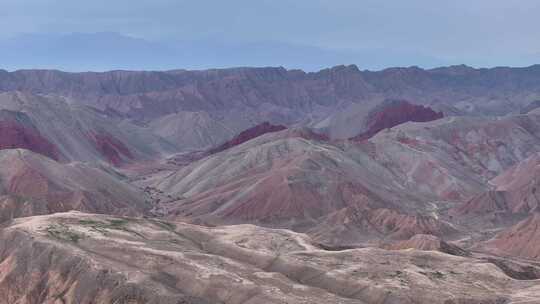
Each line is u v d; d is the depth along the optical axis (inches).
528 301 3836.1
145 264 4035.4
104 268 3828.7
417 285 4050.2
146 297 3570.4
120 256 4158.5
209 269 3976.4
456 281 4205.2
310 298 3730.3
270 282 3927.2
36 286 3897.6
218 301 3710.6
